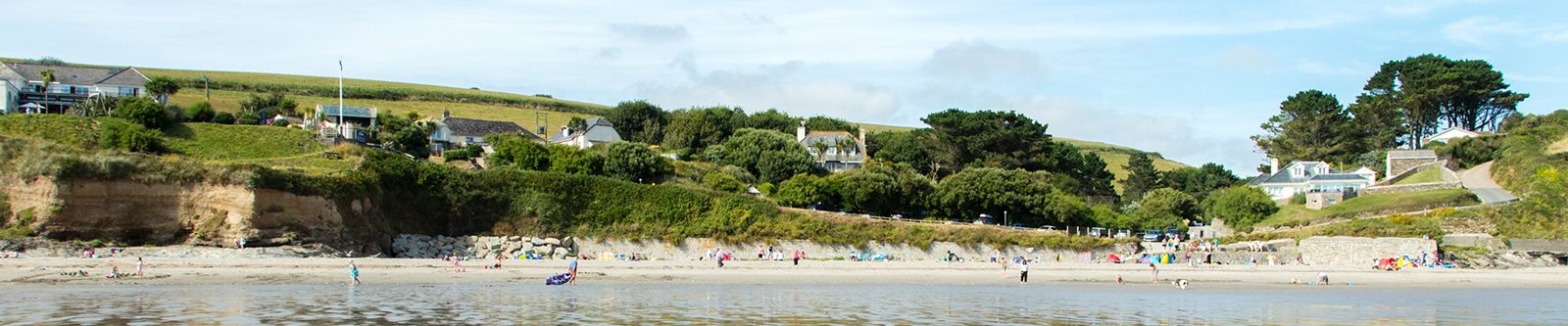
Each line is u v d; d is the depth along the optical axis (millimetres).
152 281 58469
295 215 79188
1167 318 49281
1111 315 50000
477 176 95750
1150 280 74125
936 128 159000
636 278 68562
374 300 51281
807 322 45625
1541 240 98000
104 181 75688
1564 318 51344
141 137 100125
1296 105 174125
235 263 66562
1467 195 116375
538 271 70500
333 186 82250
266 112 147500
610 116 174000
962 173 120000
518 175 96625
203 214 77562
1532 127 151625
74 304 46656
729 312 48844
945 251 96250
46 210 73562
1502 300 61125
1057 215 115750
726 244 93562
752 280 69188
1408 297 62719
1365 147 168375
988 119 159000
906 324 45250
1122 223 120875
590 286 62281
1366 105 172375
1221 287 69250
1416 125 171375
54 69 133750
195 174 78125
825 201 113688
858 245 95312
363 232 83438
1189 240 115125
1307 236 105375
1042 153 159500
